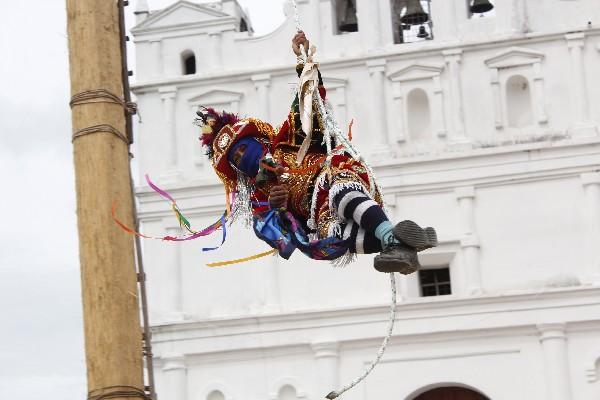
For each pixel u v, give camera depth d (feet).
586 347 151.53
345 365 154.20
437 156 157.28
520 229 155.94
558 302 152.15
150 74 163.63
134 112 52.65
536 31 158.71
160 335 157.48
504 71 159.43
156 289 159.74
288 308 157.48
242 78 161.89
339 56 160.35
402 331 153.58
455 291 155.74
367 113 160.04
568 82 158.10
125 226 48.06
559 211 155.94
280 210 43.11
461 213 156.97
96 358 47.60
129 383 47.60
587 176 155.74
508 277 155.22
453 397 154.92
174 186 160.76
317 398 153.58
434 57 160.15
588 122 156.97
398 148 159.02
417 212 157.48
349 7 165.07
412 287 156.66
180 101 163.32
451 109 159.33
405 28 165.07
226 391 155.53
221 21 163.32
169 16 164.14
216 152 45.06
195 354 156.56
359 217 40.88
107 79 49.88
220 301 158.81
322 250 41.86
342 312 154.61
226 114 45.85
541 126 157.89
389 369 153.58
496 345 152.87
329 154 42.37
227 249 160.04
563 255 155.12
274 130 45.39
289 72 160.97
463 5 160.66
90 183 48.88
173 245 160.45
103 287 48.08
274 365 155.53
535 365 151.94
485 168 157.17
